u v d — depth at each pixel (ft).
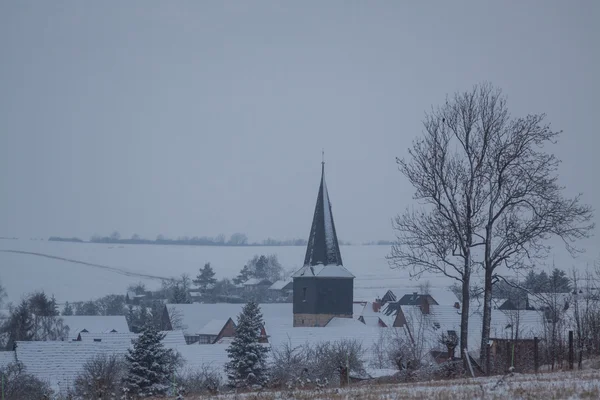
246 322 325.83
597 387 115.03
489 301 206.49
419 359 221.46
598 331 245.45
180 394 149.79
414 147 212.43
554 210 200.34
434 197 209.77
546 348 228.63
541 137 203.62
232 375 316.19
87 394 214.28
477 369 203.62
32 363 343.26
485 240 207.62
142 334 288.92
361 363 252.83
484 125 206.28
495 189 206.28
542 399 103.81
